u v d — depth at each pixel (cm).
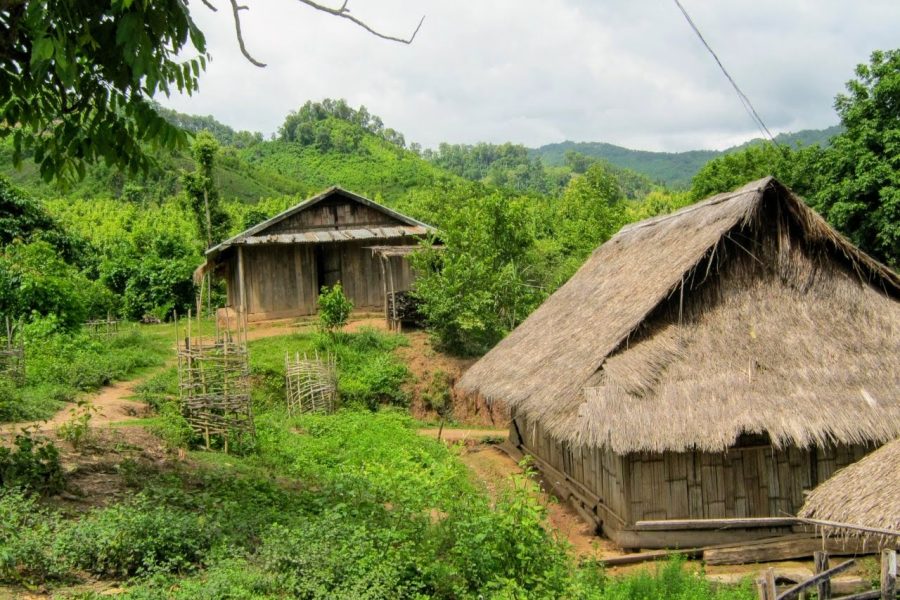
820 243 1287
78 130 718
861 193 2320
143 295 3531
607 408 1102
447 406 2253
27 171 6856
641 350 1176
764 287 1258
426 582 724
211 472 1073
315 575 675
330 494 996
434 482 918
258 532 799
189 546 716
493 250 2652
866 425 1101
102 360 1955
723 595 916
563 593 758
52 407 1440
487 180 13862
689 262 1216
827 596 766
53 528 704
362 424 1786
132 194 6812
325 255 2795
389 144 11825
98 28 657
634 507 1161
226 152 10475
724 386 1137
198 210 3994
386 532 762
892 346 1223
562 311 1683
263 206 6234
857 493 805
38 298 2169
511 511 823
